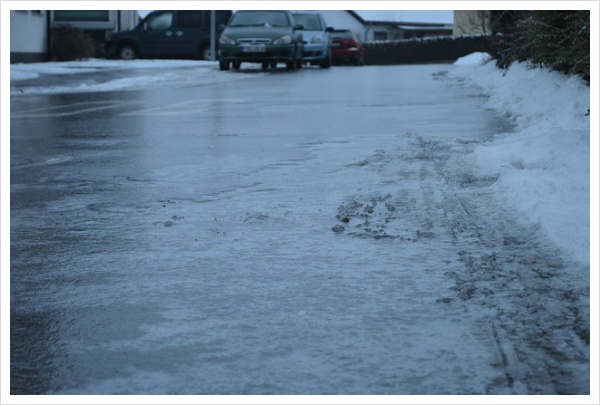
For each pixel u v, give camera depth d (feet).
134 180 28.86
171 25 138.31
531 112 41.01
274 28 101.40
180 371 13.11
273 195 25.52
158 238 20.97
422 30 302.66
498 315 14.96
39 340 14.49
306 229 21.27
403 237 20.10
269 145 36.01
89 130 43.16
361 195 24.75
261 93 65.16
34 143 38.68
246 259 18.88
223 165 31.19
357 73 94.48
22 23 116.78
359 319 15.02
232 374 12.94
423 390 12.26
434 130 38.78
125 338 14.48
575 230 19.12
